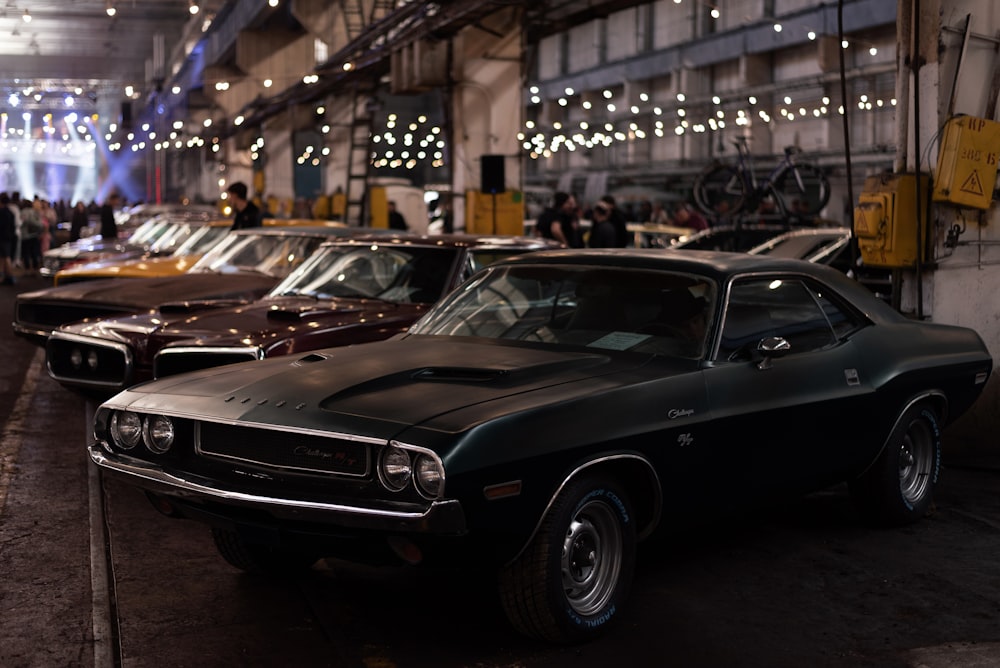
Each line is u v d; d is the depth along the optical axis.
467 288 5.24
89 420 8.11
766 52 36.06
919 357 5.46
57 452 7.00
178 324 6.77
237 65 40.41
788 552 5.15
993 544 5.32
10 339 13.01
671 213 35.69
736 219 20.92
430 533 3.44
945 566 4.96
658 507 4.13
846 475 5.21
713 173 22.42
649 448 4.02
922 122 7.47
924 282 7.50
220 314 6.88
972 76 7.48
